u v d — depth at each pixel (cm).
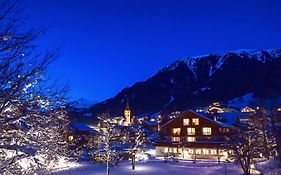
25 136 834
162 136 8844
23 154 827
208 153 7344
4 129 817
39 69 773
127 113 13362
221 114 9056
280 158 4534
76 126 6028
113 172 5075
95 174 4559
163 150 8200
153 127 12444
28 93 811
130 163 6391
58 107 871
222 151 6769
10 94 748
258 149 4812
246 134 4547
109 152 4962
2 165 796
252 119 5331
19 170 875
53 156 923
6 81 742
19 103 793
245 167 4425
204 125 7919
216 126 7725
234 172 5072
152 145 9919
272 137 4925
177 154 7850
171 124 8544
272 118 4741
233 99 19050
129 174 5050
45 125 842
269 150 5031
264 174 4194
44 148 871
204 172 5247
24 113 796
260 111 5009
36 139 850
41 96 828
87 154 5700
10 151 891
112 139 5244
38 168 925
